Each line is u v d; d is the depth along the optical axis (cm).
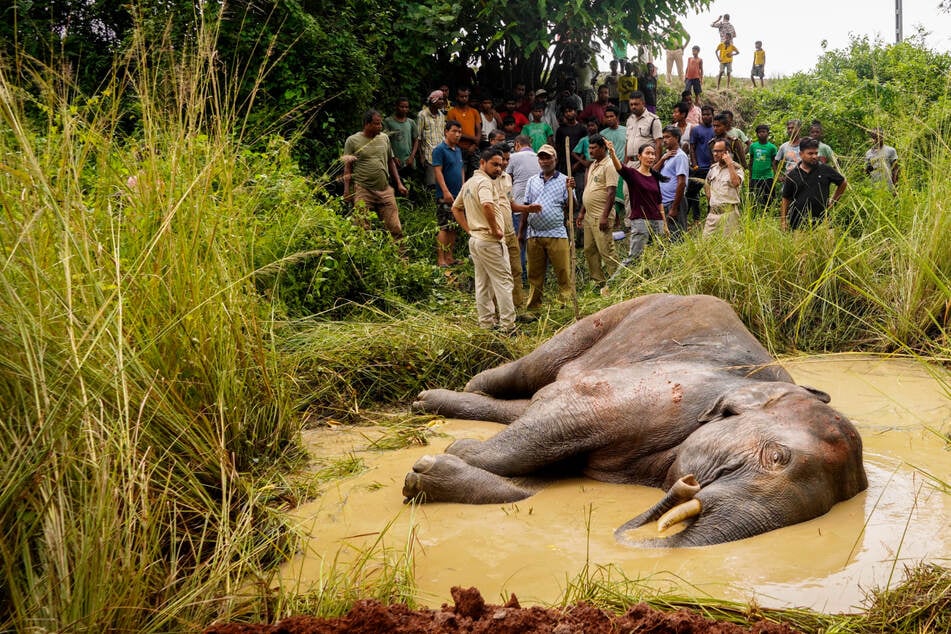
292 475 496
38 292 356
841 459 410
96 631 287
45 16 1132
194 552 371
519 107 1598
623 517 429
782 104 1962
